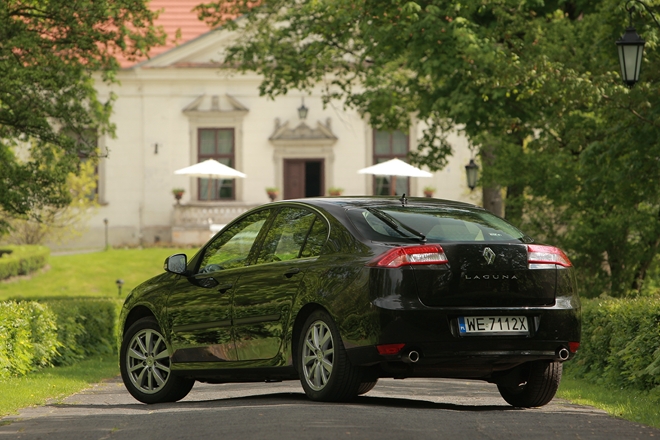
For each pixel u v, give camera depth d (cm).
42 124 4681
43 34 4775
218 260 2181
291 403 1983
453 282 1809
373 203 1994
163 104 10719
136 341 2311
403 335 1780
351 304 1828
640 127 3853
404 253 1808
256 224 2142
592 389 2589
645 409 2017
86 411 2066
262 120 10794
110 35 4834
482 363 1844
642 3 3681
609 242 4831
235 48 6812
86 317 3994
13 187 4831
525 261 1862
